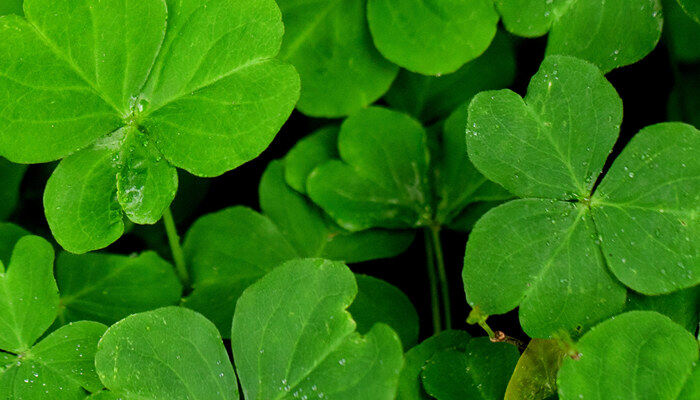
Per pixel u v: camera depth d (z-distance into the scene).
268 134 0.23
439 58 0.25
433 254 0.26
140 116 0.23
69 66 0.23
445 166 0.26
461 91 0.27
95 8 0.23
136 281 0.25
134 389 0.22
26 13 0.23
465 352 0.23
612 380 0.22
